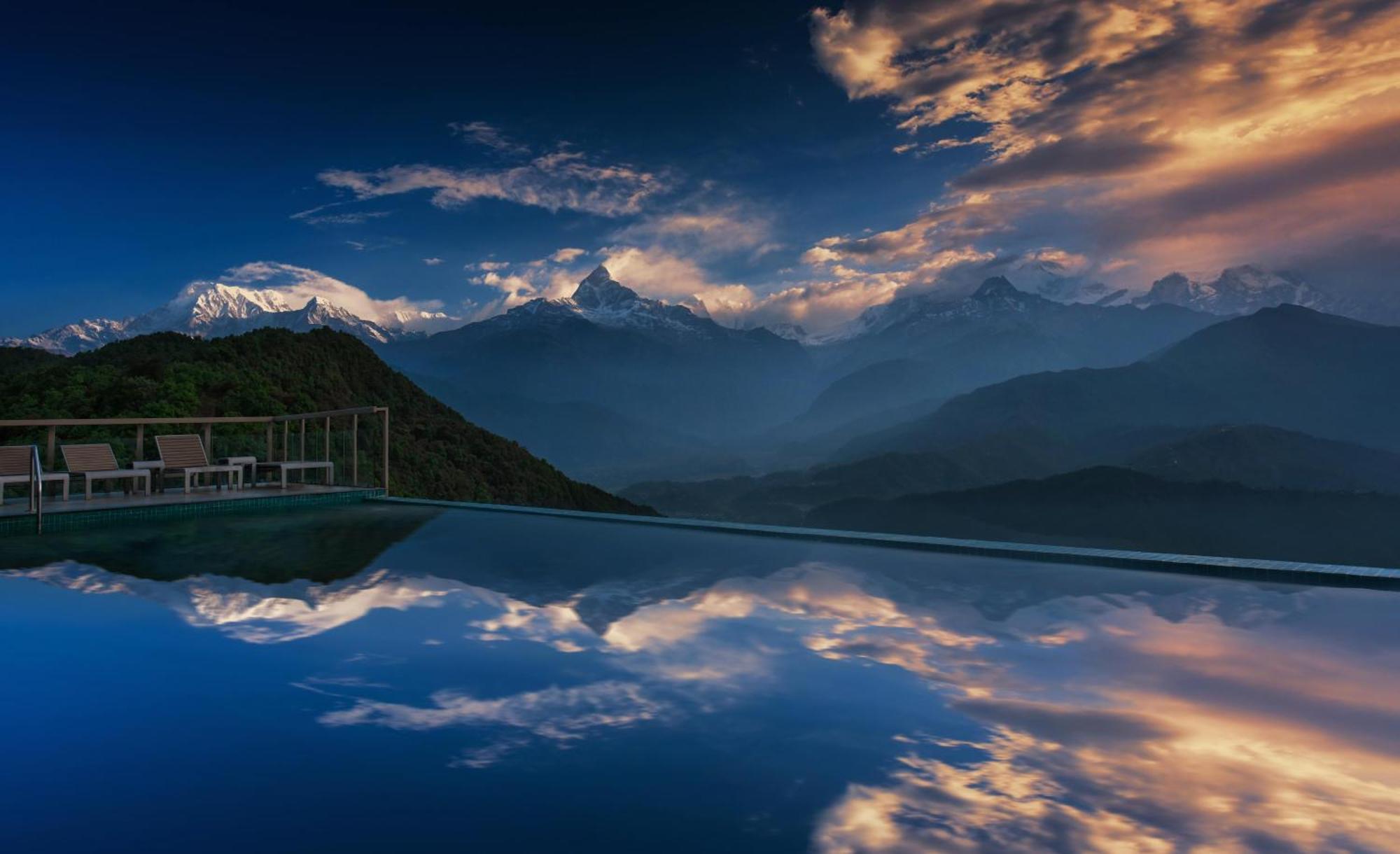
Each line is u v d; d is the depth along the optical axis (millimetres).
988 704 2414
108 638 3088
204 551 5168
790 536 5785
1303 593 4004
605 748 2064
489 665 2775
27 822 1644
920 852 1555
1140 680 2650
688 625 3348
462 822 1662
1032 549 4938
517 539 5766
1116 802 1777
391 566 4695
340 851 1545
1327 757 2035
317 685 2555
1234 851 1559
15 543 5441
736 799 1780
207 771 1912
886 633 3236
